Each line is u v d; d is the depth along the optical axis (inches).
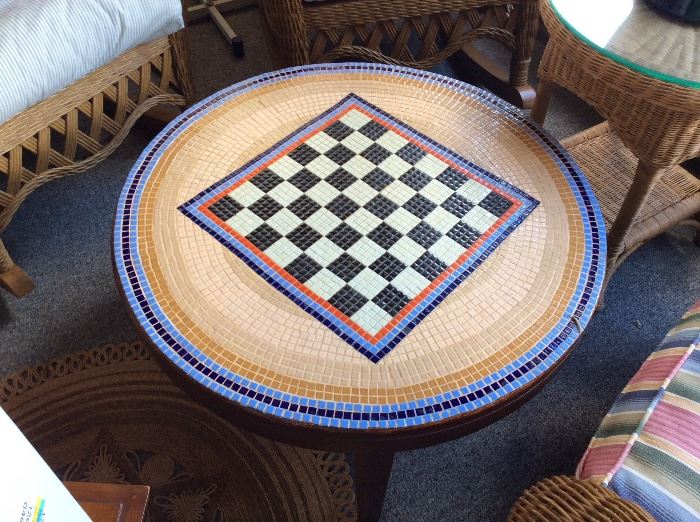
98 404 63.4
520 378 43.2
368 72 64.8
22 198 72.0
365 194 54.1
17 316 70.3
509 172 55.9
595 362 67.7
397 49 87.0
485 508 57.8
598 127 76.2
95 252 76.4
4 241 77.4
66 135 74.0
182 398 63.8
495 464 60.3
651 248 78.0
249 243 50.8
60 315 70.4
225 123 59.8
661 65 54.7
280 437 43.4
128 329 69.0
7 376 65.4
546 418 63.4
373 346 44.7
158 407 63.2
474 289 47.9
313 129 59.3
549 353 44.4
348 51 85.5
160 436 61.2
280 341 45.0
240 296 47.5
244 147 57.8
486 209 53.1
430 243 50.8
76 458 59.8
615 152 73.8
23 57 63.5
